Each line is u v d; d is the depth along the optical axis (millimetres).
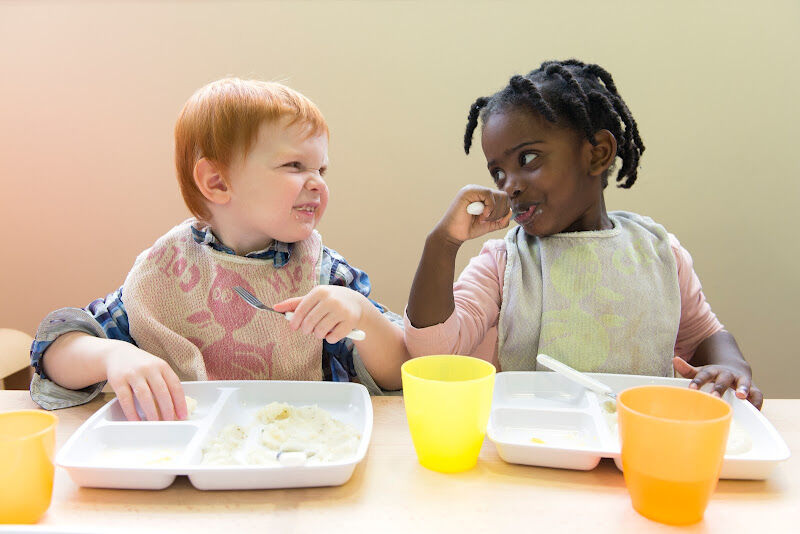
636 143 1014
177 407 711
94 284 1814
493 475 590
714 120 1691
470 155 1726
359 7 1683
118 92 1733
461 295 964
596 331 922
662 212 1732
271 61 1712
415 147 1732
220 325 923
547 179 877
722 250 1742
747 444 612
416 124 1723
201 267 946
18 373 1272
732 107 1686
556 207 898
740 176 1712
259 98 849
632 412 508
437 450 588
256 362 925
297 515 515
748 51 1661
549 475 590
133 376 714
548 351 928
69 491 555
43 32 1717
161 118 1737
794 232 1727
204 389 785
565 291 937
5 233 1801
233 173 862
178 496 547
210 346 925
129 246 1793
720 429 483
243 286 931
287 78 1679
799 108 1679
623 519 511
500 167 911
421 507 529
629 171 996
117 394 713
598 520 508
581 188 908
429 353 846
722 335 983
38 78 1736
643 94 1685
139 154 1754
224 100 853
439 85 1705
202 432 644
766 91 1677
